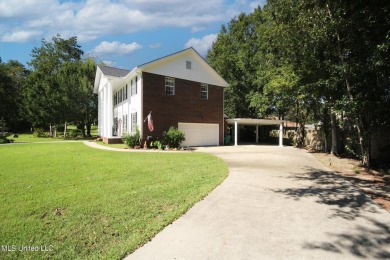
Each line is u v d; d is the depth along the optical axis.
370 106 9.99
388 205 5.85
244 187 7.29
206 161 12.21
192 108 23.11
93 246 3.86
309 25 11.67
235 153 16.84
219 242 3.97
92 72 36.88
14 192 6.64
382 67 8.64
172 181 7.92
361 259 3.53
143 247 3.82
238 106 33.78
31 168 10.13
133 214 5.10
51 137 36.97
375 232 4.36
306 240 4.05
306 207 5.60
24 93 39.50
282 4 13.30
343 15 9.12
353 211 5.37
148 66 20.16
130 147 19.44
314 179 8.47
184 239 4.07
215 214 5.15
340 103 10.89
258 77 26.86
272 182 7.95
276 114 30.75
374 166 11.59
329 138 19.78
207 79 24.36
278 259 3.50
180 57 22.25
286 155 15.85
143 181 7.90
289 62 15.44
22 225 4.56
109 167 10.34
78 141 27.52
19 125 50.25
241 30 34.16
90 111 36.94
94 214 5.09
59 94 33.69
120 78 23.31
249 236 4.18
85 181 7.89
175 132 20.20
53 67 42.38
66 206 5.55
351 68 9.49
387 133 13.37
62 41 45.00
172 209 5.37
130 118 22.92
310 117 23.03
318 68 12.33
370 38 8.71
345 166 11.79
